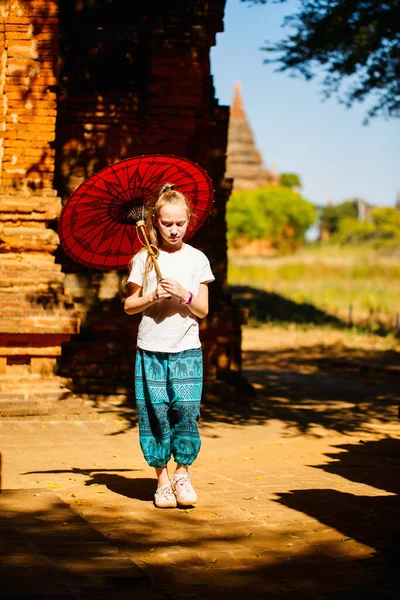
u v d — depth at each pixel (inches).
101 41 440.1
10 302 354.3
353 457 290.7
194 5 426.0
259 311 1201.4
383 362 701.9
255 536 182.7
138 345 209.3
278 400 460.4
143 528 187.3
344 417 401.7
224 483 240.8
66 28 439.8
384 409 434.3
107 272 432.8
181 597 145.1
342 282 1672.0
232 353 461.4
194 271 207.3
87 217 214.1
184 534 183.3
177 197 202.5
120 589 145.9
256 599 145.7
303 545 176.6
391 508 209.2
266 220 2701.8
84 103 428.5
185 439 206.2
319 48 516.7
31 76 377.4
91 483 236.5
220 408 414.9
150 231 209.9
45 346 359.3
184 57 427.5
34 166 378.0
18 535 172.7
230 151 3516.2
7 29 374.9
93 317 424.8
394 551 173.2
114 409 385.1
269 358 736.3
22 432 321.1
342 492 229.0
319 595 148.0
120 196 211.8
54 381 360.8
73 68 442.3
